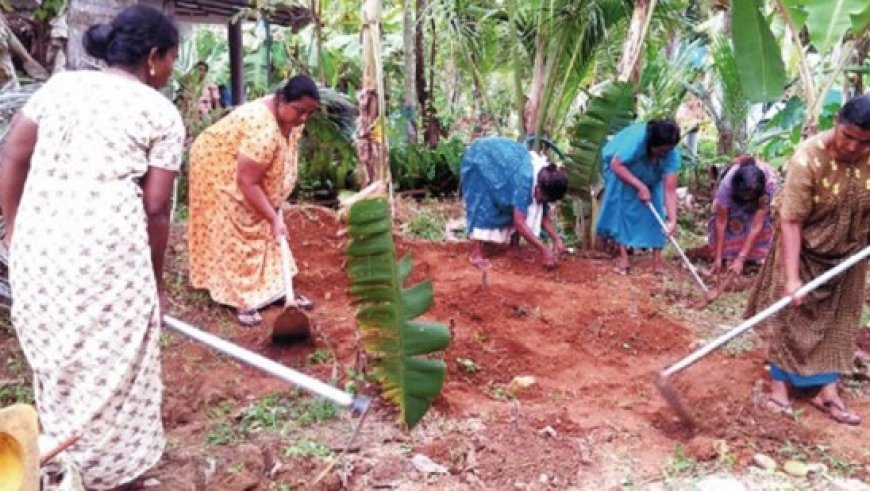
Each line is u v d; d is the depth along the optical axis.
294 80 4.57
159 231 2.73
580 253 6.78
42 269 2.56
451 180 9.81
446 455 3.14
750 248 5.88
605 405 3.81
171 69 2.78
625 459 3.24
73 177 2.54
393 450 3.21
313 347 4.31
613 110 6.39
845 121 3.22
